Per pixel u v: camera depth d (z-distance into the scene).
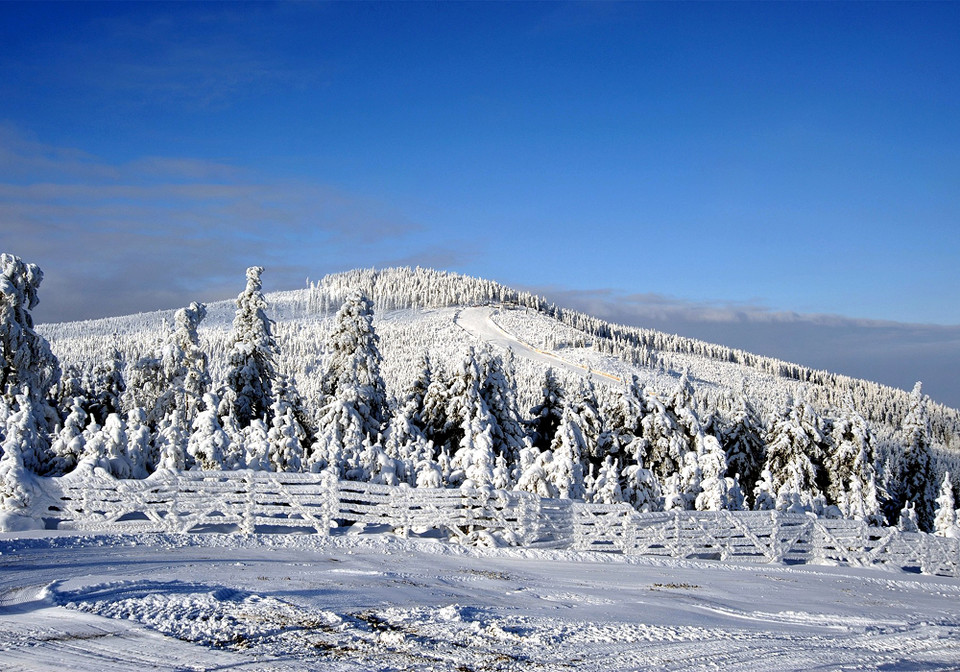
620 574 16.80
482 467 21.30
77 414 21.11
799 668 9.48
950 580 22.80
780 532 22.17
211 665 7.45
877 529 23.58
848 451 42.56
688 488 32.03
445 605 11.27
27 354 30.38
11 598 9.61
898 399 180.12
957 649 11.58
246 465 20.92
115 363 40.47
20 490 15.40
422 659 8.33
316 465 21.53
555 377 44.38
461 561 16.23
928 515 50.38
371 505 17.92
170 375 39.41
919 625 13.38
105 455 17.52
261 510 16.95
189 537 15.30
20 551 12.96
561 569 16.67
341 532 17.67
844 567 22.45
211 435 20.03
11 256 30.78
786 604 14.98
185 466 19.83
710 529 21.28
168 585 10.70
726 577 18.02
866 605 15.95
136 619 8.84
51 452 18.28
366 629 9.30
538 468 22.98
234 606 9.74
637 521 20.33
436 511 18.44
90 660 7.39
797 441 42.81
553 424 43.53
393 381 156.25
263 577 12.11
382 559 15.39
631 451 39.72
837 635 11.90
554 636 9.82
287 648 8.23
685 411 41.72
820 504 32.03
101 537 14.52
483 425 38.62
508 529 18.97
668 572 17.83
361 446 25.98
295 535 16.53
